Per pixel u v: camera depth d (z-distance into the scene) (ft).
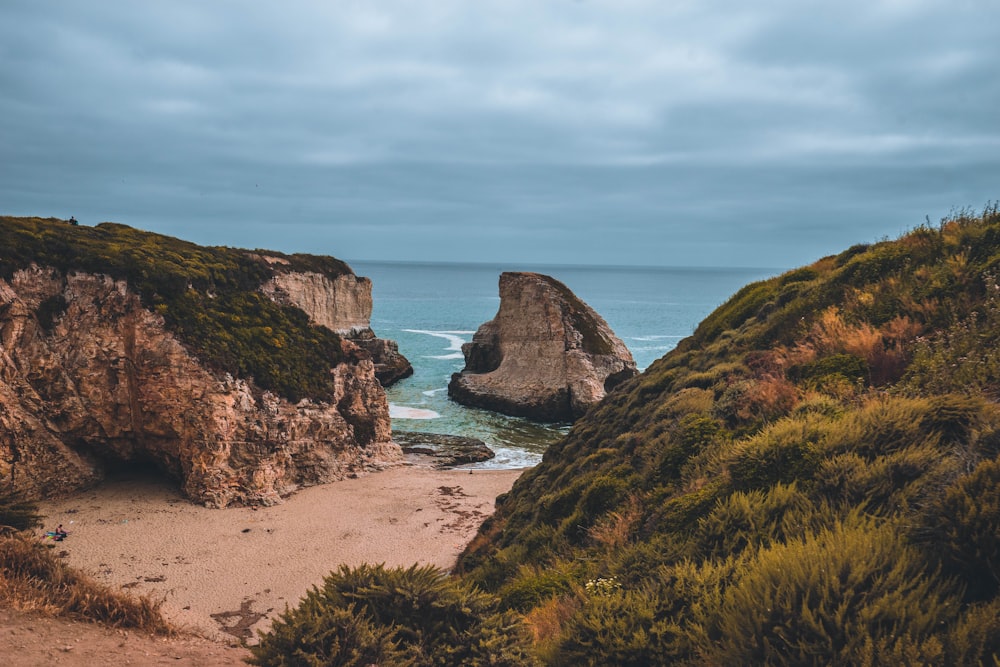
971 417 24.41
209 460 120.06
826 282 59.93
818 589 16.37
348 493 131.23
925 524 18.25
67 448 118.93
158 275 131.44
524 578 36.58
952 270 43.42
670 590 21.67
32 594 33.88
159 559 92.84
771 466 27.53
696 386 56.34
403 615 23.06
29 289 117.39
